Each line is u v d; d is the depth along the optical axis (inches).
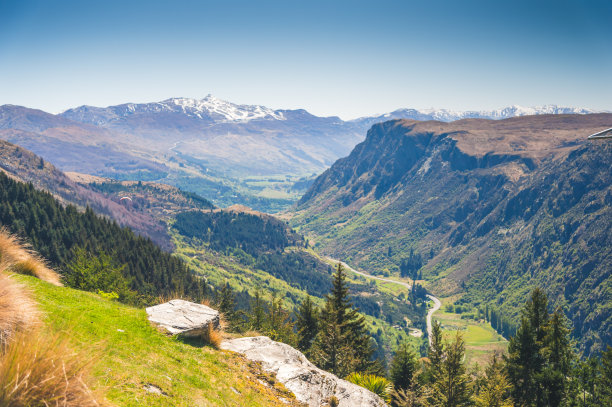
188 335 602.9
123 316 563.5
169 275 6107.3
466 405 1737.2
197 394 430.3
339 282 1937.7
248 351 678.5
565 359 2000.5
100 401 249.1
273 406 514.6
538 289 1921.8
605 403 1964.8
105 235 6830.7
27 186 7052.2
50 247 5826.8
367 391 714.2
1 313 293.7
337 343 1544.0
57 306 503.2
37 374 220.5
